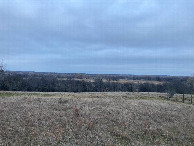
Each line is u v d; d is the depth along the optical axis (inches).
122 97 1486.2
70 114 723.4
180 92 2689.5
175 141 594.2
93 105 933.8
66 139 511.2
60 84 2640.3
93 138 531.2
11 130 534.9
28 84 2509.8
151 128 657.6
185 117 873.5
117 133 587.5
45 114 700.7
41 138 501.0
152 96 1738.4
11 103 871.7
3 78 2404.0
